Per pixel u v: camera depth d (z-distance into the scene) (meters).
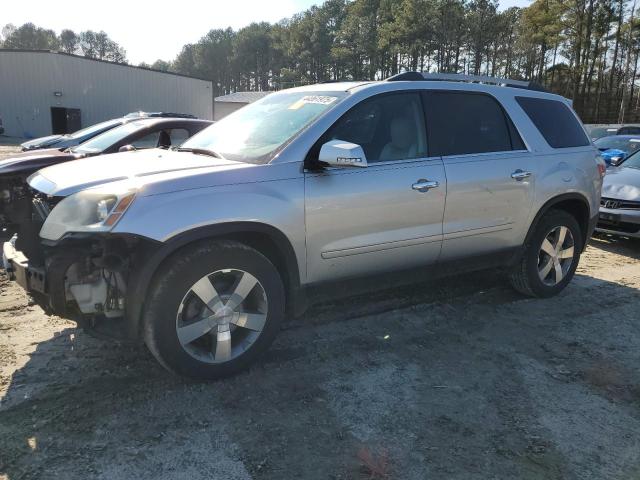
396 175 3.81
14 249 3.48
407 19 66.00
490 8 63.53
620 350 3.97
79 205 2.95
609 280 5.77
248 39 117.12
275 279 3.39
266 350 3.64
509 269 4.87
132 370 3.43
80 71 36.12
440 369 3.59
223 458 2.61
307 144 3.52
